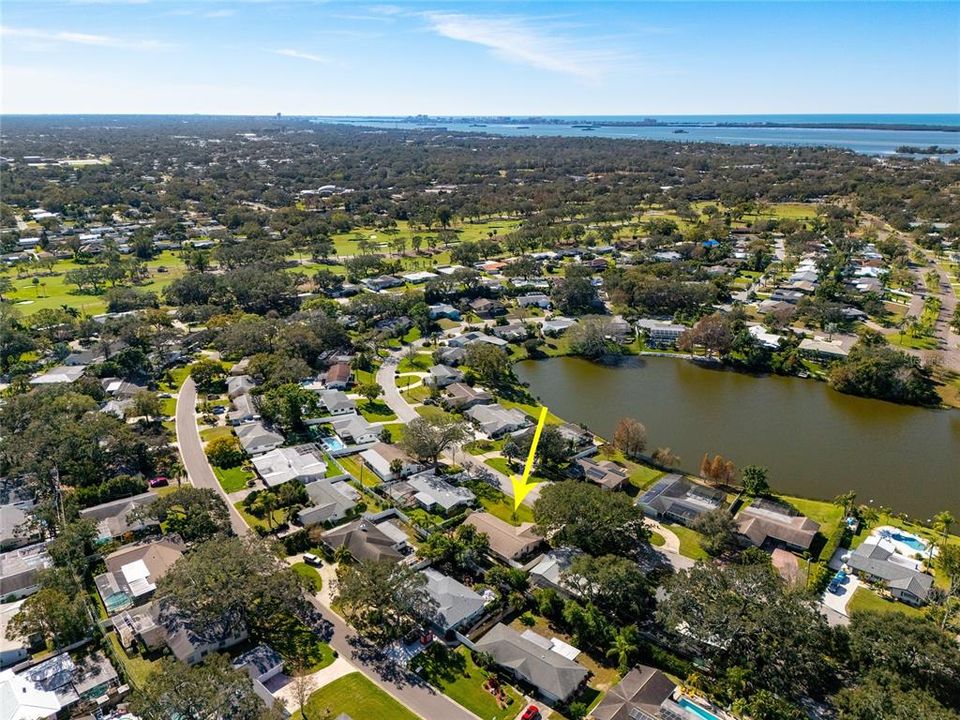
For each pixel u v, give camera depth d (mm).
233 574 83812
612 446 141625
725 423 155750
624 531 102688
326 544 103375
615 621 88625
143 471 124562
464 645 85125
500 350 180125
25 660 82000
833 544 106000
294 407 143125
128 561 96438
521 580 94688
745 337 192125
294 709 74000
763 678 76750
